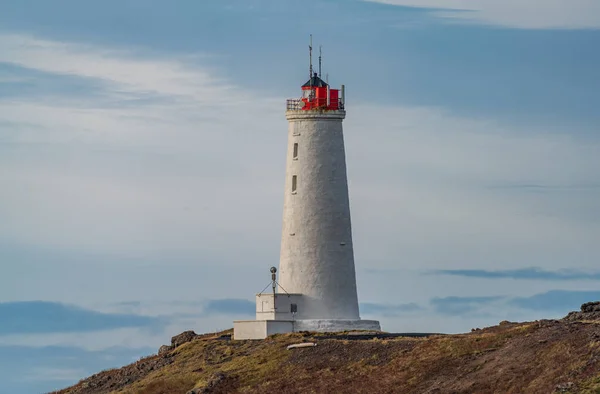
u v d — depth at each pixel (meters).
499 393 174.88
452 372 187.88
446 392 180.12
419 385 187.00
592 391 164.88
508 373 179.00
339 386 194.62
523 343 188.25
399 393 186.62
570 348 178.50
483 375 182.00
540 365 178.00
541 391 169.62
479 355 191.12
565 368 173.25
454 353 194.25
